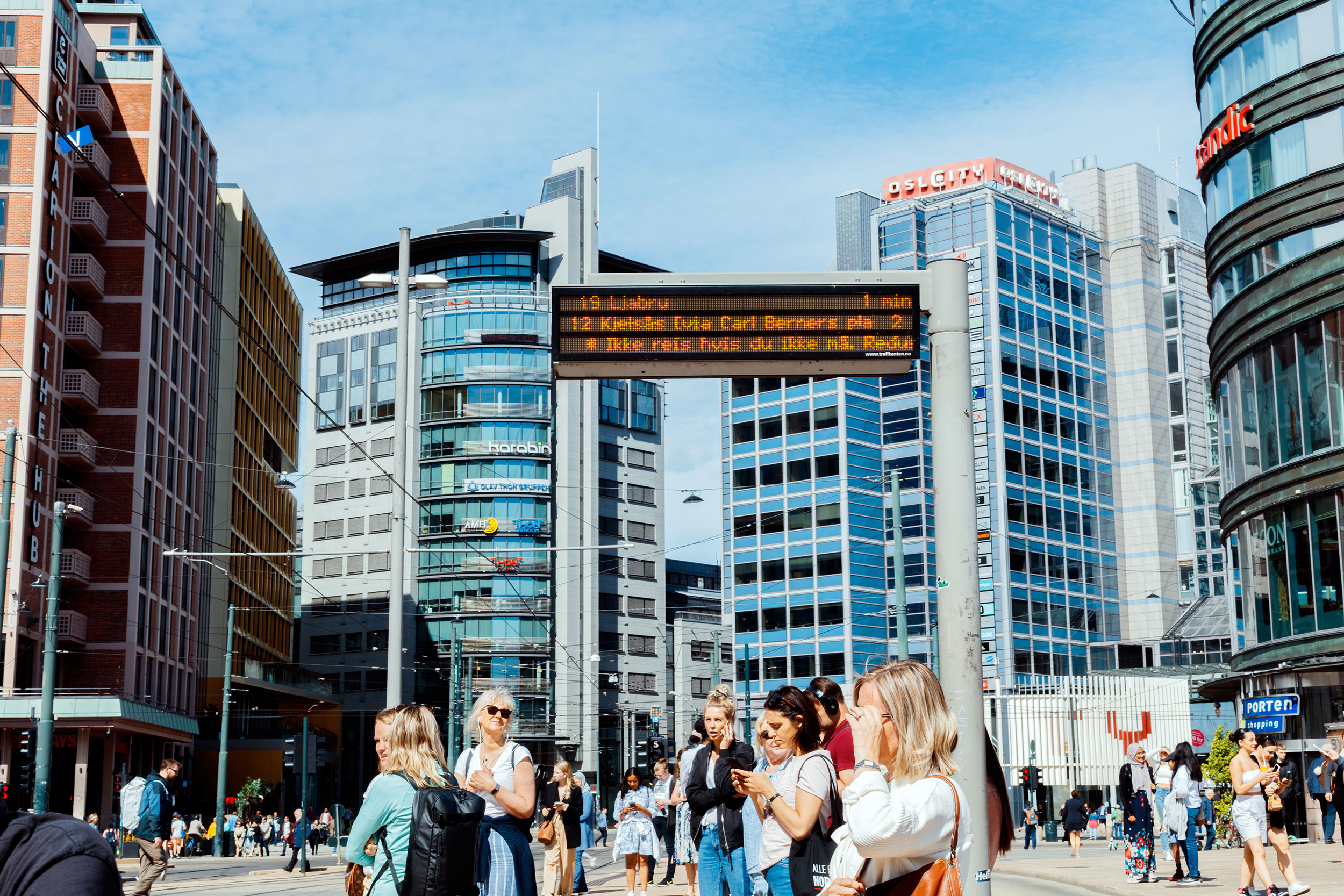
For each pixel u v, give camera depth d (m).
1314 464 29.67
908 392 86.00
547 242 96.38
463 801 6.86
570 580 91.94
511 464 91.19
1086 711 55.72
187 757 66.25
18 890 2.41
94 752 55.50
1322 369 29.64
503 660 89.19
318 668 95.31
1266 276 31.22
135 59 69.31
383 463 94.75
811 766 6.93
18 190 56.19
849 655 82.75
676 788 13.34
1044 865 25.02
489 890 8.05
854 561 84.00
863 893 4.69
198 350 72.50
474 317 92.81
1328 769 27.31
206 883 27.83
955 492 12.18
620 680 95.06
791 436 87.62
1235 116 32.34
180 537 67.75
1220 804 29.83
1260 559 32.00
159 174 64.31
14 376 54.72
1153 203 95.38
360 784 91.75
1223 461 34.53
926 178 90.88
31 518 54.62
